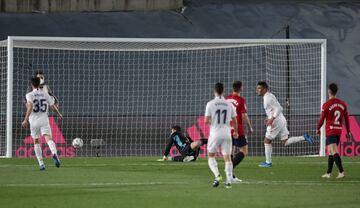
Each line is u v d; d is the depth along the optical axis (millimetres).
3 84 78625
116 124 67125
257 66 84000
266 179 42438
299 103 79000
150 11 97438
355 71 87500
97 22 94125
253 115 68250
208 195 34281
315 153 68438
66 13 95875
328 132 43344
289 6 98500
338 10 97812
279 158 59406
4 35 89438
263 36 91875
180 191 35812
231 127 41781
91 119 67188
